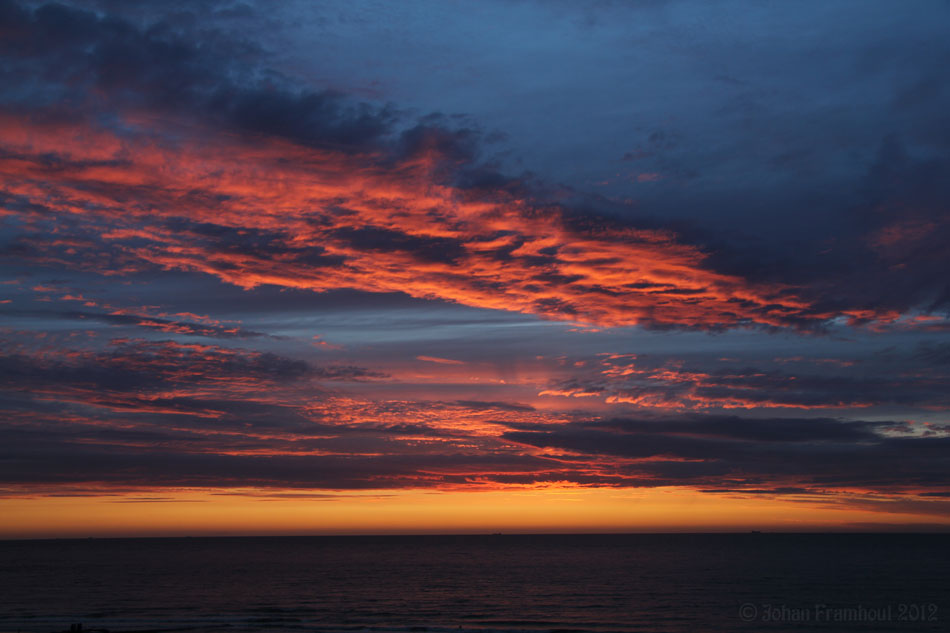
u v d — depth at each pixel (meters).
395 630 60.31
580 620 69.56
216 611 74.94
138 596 91.81
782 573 127.38
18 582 114.56
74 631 54.81
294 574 131.38
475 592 97.56
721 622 68.81
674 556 193.75
